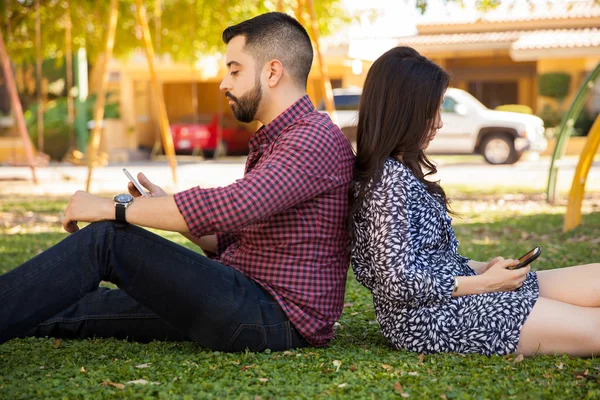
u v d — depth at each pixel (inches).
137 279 103.7
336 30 490.0
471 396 93.5
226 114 981.8
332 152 106.8
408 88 108.4
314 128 107.1
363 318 146.1
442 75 109.8
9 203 429.1
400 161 110.7
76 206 102.8
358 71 427.5
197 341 111.1
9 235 292.5
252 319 107.9
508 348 108.0
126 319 123.1
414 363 106.3
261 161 111.6
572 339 107.7
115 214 102.1
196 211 100.9
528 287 112.8
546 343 108.2
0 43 451.8
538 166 730.8
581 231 279.9
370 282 114.0
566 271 114.0
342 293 114.9
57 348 119.0
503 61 987.9
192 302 105.3
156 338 123.6
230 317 106.7
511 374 101.7
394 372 103.3
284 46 110.2
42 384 97.0
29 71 911.0
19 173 703.1
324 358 110.7
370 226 108.6
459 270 113.5
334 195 109.3
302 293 109.4
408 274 107.0
